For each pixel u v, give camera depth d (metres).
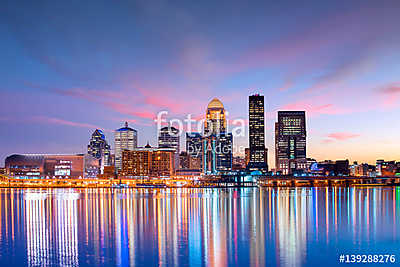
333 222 96.44
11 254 58.88
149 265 52.00
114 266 51.66
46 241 70.19
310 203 174.00
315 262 53.28
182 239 71.31
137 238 72.75
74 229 86.50
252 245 65.00
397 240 69.62
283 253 58.72
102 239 71.88
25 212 134.12
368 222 96.06
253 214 120.25
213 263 52.81
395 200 193.38
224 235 75.88
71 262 53.81
